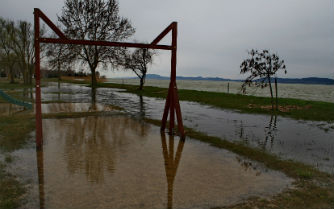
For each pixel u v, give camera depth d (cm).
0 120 939
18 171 461
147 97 2141
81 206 340
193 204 352
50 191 383
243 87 1455
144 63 2956
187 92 2522
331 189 405
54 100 1733
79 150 603
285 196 379
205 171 481
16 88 3000
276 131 863
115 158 550
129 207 340
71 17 2812
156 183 421
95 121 992
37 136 607
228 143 694
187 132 830
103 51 2903
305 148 657
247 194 385
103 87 3694
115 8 2956
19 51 3931
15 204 341
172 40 773
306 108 1430
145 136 768
